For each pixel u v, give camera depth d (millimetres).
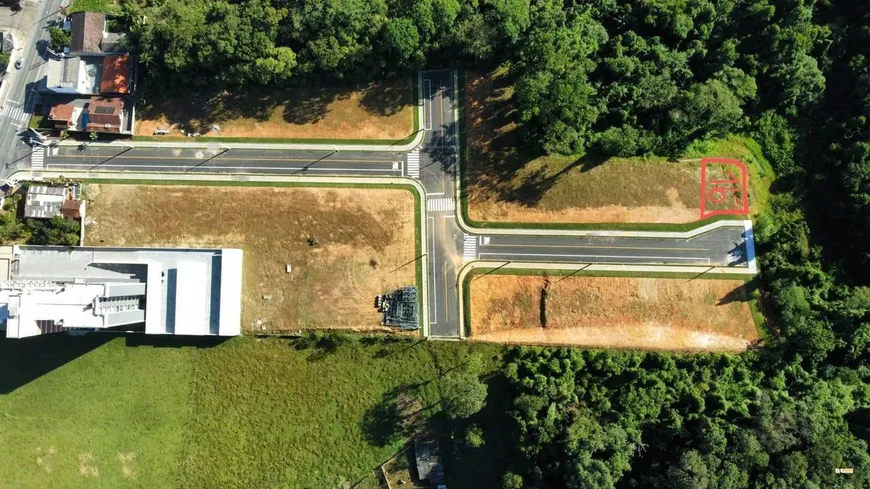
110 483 85438
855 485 74125
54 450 86000
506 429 83938
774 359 82938
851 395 81188
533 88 79562
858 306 81188
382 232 87625
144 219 88250
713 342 84875
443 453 84688
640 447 78562
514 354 85125
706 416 78750
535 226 87250
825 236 87375
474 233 87438
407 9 84250
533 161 88062
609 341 85188
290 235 87750
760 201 87938
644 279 86125
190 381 86312
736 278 85938
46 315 75875
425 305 86688
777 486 74438
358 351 86312
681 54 86188
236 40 83750
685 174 87750
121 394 86250
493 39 83750
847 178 84312
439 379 85562
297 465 85250
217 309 84750
